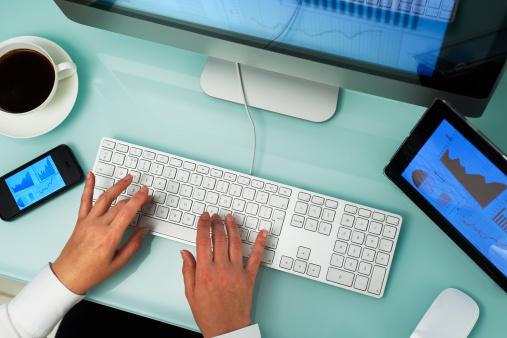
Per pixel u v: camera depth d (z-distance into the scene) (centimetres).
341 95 74
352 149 73
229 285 67
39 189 72
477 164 59
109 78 76
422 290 69
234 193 70
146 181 71
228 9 57
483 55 51
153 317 70
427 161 64
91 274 67
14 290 110
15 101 70
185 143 74
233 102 74
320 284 70
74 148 74
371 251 68
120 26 65
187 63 76
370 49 57
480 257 65
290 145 73
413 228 70
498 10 46
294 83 73
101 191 72
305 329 69
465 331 65
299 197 69
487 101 57
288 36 59
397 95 63
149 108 75
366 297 69
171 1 58
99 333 93
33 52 70
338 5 51
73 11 64
